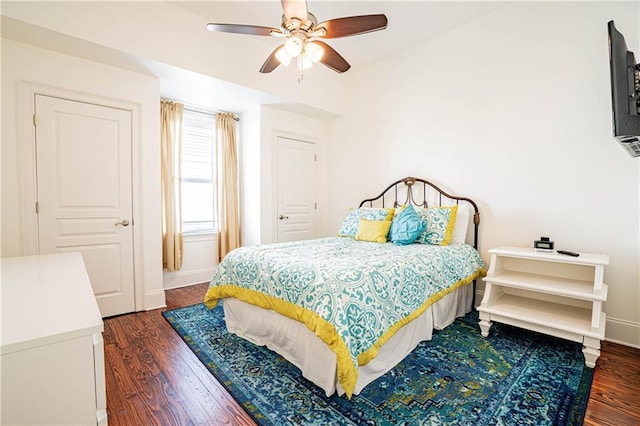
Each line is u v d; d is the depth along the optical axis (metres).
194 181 3.97
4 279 1.32
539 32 2.55
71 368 0.79
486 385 1.64
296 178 4.25
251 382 1.68
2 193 2.21
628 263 2.17
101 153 2.63
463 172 3.06
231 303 2.35
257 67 3.26
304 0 1.78
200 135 4.01
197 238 3.97
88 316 0.88
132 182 2.80
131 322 2.57
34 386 0.74
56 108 2.41
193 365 1.88
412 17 2.88
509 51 2.72
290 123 4.13
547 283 2.17
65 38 2.19
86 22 2.22
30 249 2.33
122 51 2.39
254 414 1.42
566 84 2.42
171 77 2.89
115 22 2.34
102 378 0.84
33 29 2.07
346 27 2.00
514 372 1.77
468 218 2.92
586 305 2.30
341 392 1.53
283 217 4.09
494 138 2.84
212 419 1.40
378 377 1.70
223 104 3.82
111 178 2.69
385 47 3.46
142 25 2.48
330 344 1.44
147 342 2.20
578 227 2.38
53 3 2.09
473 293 2.92
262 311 2.07
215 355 1.99
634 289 2.15
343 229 3.49
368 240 3.05
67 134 2.46
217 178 4.07
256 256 2.21
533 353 2.00
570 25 2.40
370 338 1.53
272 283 1.91
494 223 2.85
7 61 2.20
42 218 2.38
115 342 2.20
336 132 4.41
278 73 3.46
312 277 1.68
